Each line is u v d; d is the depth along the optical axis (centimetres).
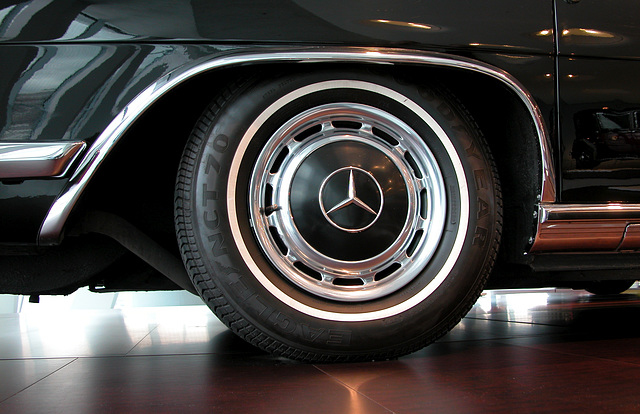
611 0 122
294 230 111
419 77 115
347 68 110
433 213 115
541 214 116
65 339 175
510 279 140
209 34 105
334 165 112
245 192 109
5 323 248
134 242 117
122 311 335
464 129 116
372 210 112
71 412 81
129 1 105
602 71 120
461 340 143
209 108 109
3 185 100
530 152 118
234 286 106
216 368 112
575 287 259
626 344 131
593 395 82
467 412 75
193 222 107
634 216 120
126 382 101
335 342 108
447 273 113
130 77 102
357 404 80
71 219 104
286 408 79
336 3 108
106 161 104
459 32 113
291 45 105
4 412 83
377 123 114
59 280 119
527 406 77
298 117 111
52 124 100
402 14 110
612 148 120
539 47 117
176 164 128
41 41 102
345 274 112
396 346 111
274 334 107
